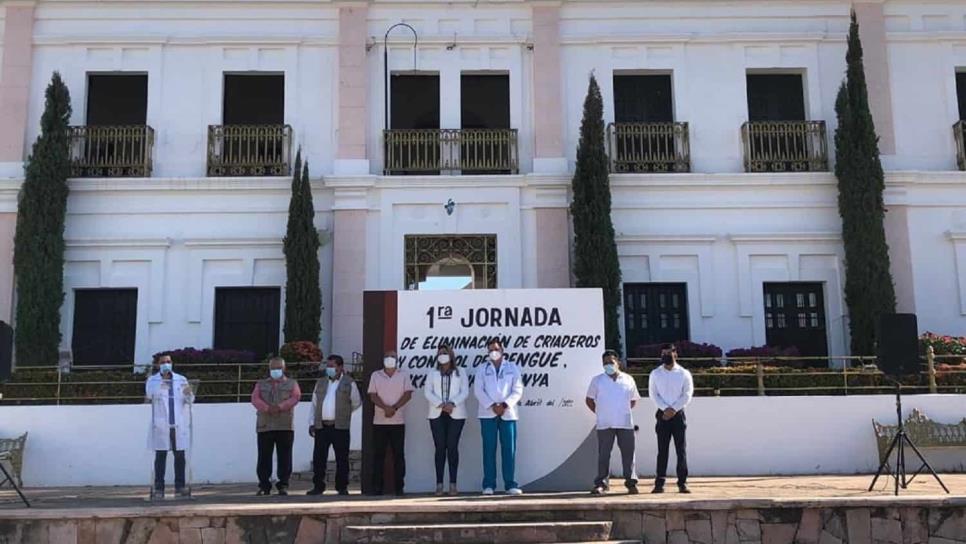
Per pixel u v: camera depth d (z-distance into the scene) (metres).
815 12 18.62
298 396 11.77
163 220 17.59
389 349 11.29
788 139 18.19
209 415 14.04
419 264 17.62
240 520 9.53
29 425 13.83
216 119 18.03
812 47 18.55
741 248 17.77
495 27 18.55
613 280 16.80
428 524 9.44
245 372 15.41
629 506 9.53
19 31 18.02
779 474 13.58
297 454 14.18
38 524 9.48
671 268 17.73
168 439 11.31
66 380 14.89
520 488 11.05
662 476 10.98
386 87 18.14
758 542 9.56
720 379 14.41
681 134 18.16
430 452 11.20
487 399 10.71
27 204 16.78
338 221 17.52
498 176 17.67
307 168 17.16
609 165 17.83
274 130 17.88
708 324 17.58
